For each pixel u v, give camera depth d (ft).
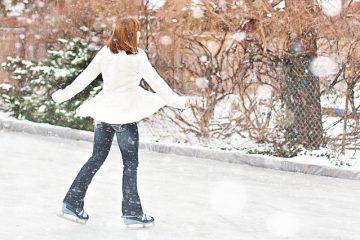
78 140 52.13
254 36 45.73
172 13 49.57
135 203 25.62
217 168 41.42
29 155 43.16
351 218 29.60
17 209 28.14
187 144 47.88
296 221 28.53
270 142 45.19
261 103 45.50
